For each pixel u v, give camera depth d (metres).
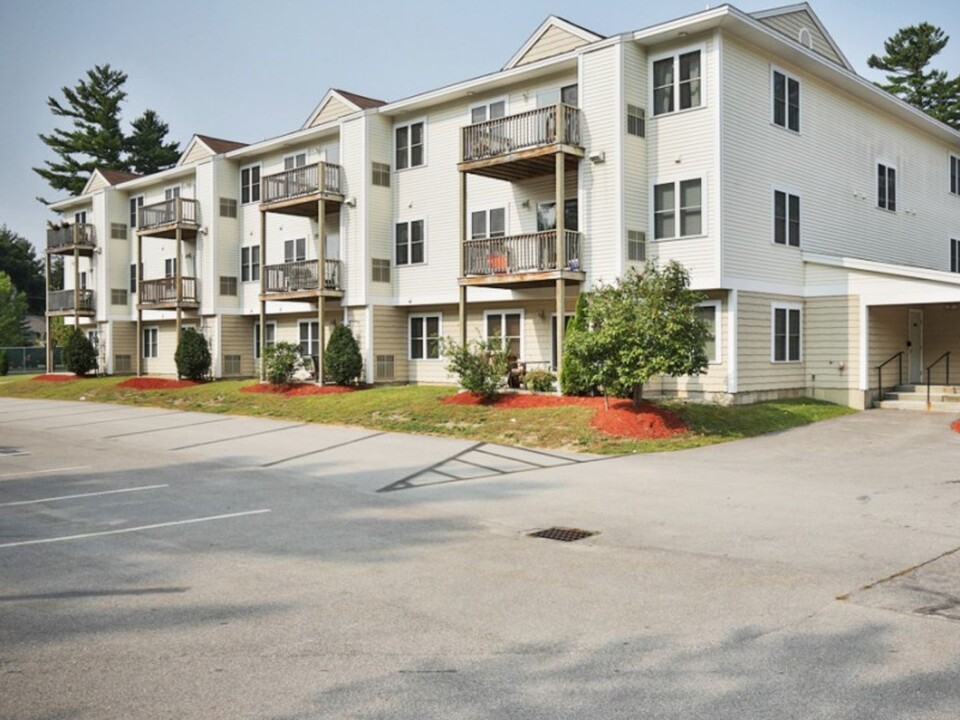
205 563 8.05
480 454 15.88
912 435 17.23
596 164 21.89
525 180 25.00
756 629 5.89
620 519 9.88
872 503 10.47
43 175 65.25
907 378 25.06
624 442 16.41
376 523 9.93
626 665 5.26
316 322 32.66
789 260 22.95
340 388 27.31
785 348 22.77
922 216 29.67
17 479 13.59
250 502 11.41
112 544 8.91
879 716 4.48
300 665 5.33
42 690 4.96
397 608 6.54
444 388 24.81
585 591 6.93
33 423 24.27
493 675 5.12
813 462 14.00
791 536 8.78
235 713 4.62
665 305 17.38
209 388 31.14
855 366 22.48
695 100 21.00
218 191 35.34
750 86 21.64
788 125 23.05
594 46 21.97
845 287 22.67
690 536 8.91
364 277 28.22
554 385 22.28
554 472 13.61
